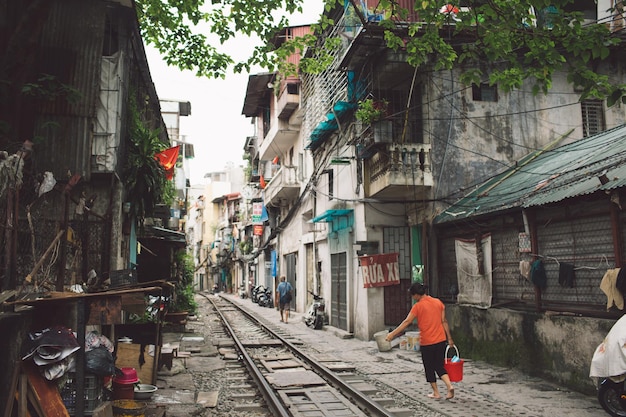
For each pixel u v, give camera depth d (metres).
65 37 9.74
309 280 24.16
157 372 9.14
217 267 69.12
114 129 10.03
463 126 13.71
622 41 12.78
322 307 19.14
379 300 14.86
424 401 7.85
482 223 11.73
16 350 4.71
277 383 9.20
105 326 8.59
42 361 4.76
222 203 68.56
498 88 13.95
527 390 8.56
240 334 17.70
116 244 10.03
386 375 10.12
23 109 9.37
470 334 11.88
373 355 12.64
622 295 7.61
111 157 9.93
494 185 12.65
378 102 13.56
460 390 8.60
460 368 7.98
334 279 18.28
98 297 5.19
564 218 9.22
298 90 22.69
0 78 8.25
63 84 9.18
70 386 5.23
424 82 13.78
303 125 22.88
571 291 9.11
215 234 72.06
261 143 29.86
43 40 9.62
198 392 8.55
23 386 4.73
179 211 27.77
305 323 20.12
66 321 6.88
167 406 7.38
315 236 21.33
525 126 13.94
